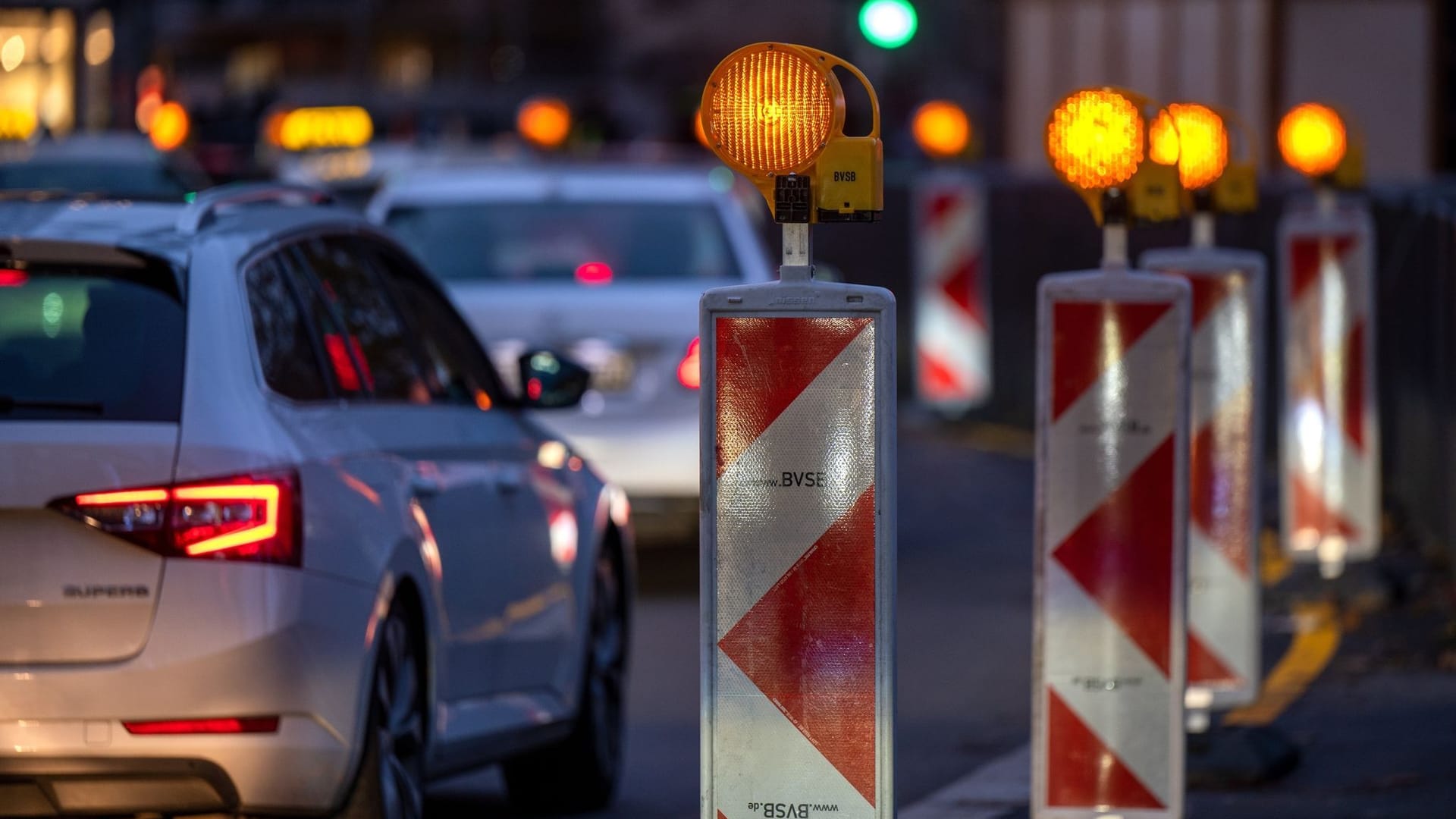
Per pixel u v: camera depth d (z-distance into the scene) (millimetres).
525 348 19906
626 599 13562
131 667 8773
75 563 8805
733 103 8109
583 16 119938
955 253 31828
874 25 26547
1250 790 12008
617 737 13172
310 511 9172
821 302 8180
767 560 8250
